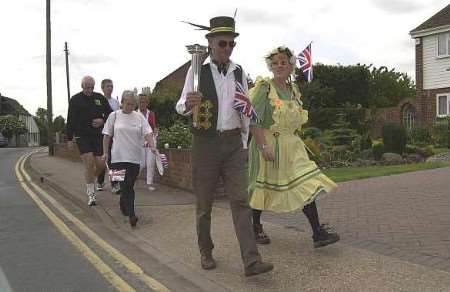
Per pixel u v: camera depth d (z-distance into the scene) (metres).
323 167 14.84
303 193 5.50
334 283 4.78
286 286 4.81
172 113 23.50
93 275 5.60
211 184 5.35
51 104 28.72
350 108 25.94
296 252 5.79
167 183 11.38
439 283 4.62
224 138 5.19
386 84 39.72
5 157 26.30
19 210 9.54
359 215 7.39
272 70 5.88
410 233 6.30
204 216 5.45
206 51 5.21
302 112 5.88
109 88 10.75
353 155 16.69
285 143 5.68
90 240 7.12
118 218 8.18
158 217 8.15
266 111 5.67
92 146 9.21
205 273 5.35
